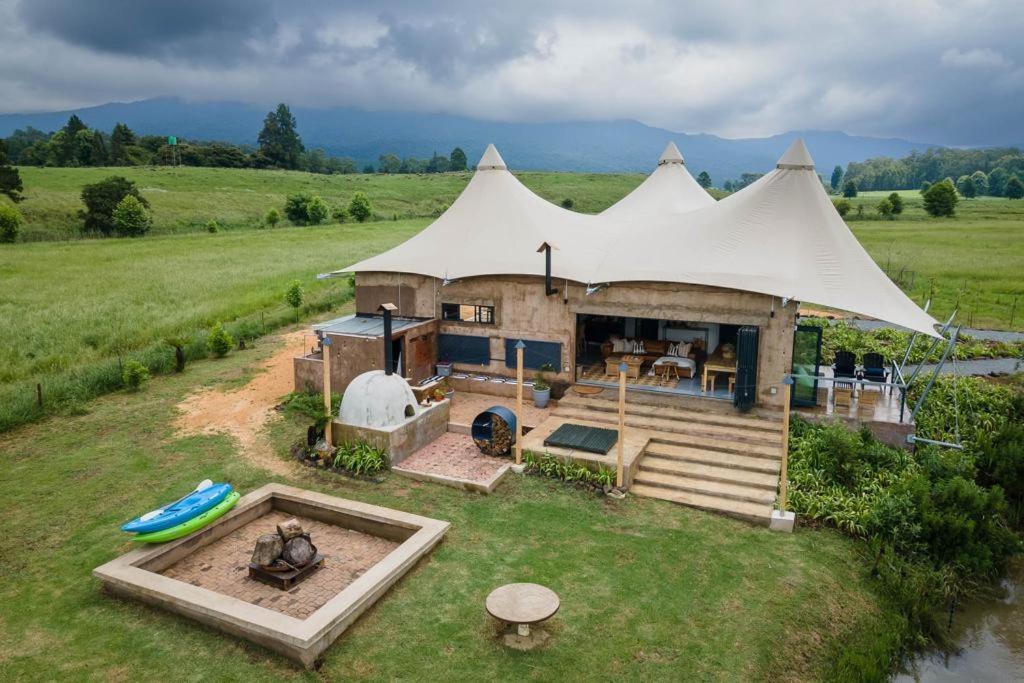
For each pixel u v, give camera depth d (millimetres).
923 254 46375
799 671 8914
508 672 8492
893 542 12023
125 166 118812
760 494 13047
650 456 14656
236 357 23047
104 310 29859
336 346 17875
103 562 10734
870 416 15727
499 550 11250
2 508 12453
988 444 15023
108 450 15117
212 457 14758
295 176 117625
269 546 10094
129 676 8234
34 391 17750
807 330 16047
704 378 17078
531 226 19578
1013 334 26312
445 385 19000
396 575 10164
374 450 14328
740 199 18000
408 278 19562
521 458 14391
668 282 16422
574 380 18078
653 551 11328
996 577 12305
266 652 8695
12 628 9117
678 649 9023
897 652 10023
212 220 68312
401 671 8453
